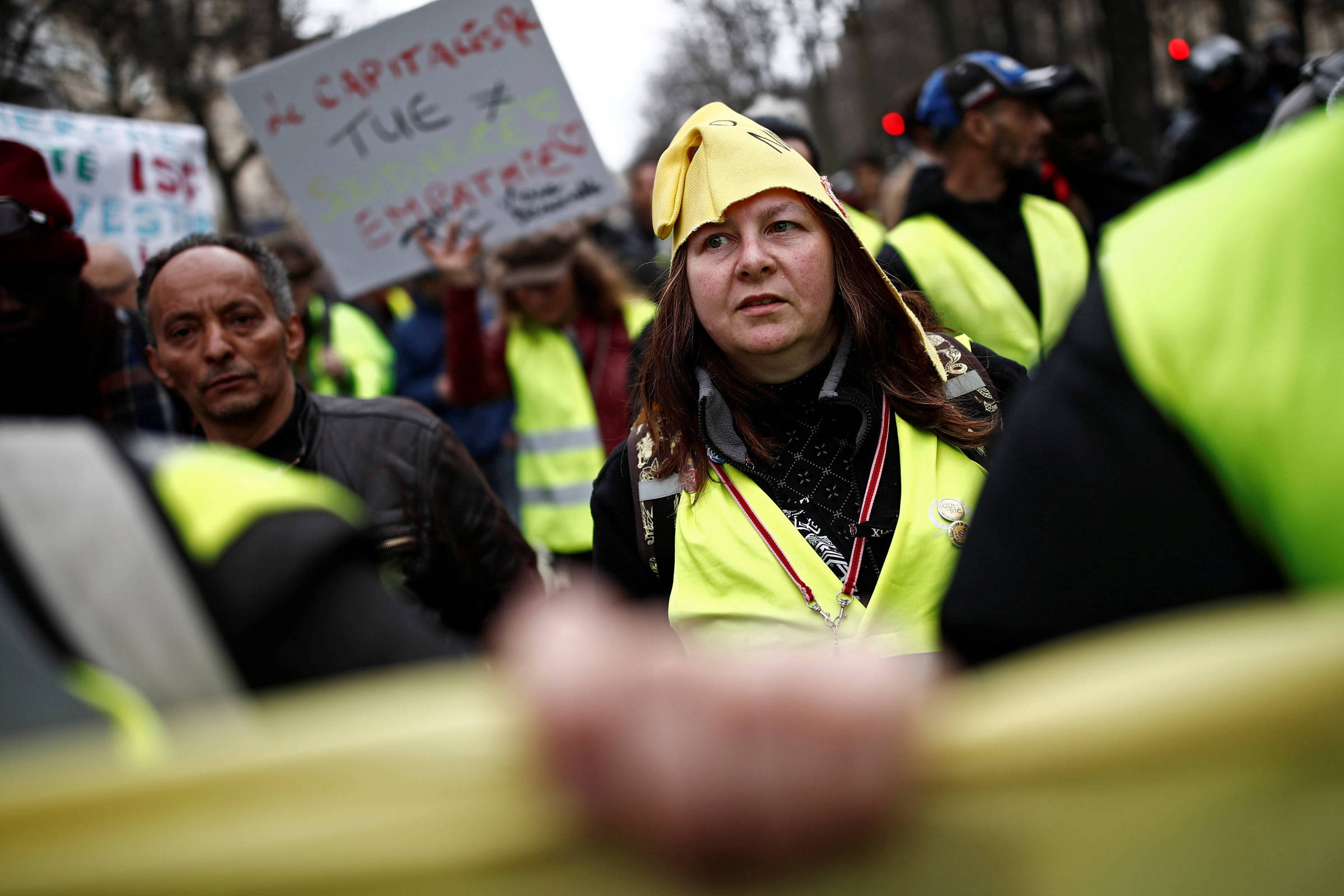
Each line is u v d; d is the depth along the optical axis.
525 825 0.55
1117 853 0.59
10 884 0.59
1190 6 20.27
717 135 1.95
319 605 0.89
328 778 0.58
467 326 4.21
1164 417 0.92
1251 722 0.61
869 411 1.93
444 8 4.02
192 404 2.38
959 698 0.61
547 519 4.36
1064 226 3.48
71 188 4.38
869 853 0.55
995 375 2.10
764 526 1.89
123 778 0.60
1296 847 0.62
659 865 0.54
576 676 0.55
